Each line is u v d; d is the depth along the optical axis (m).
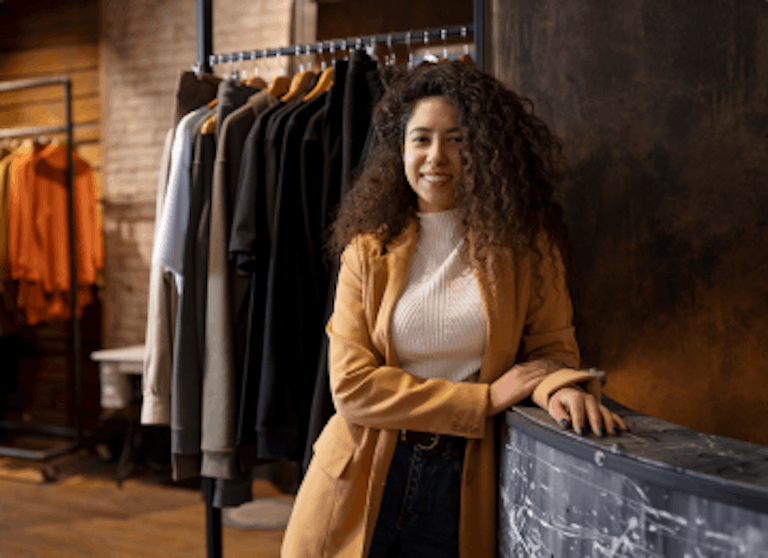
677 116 1.58
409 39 1.90
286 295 1.72
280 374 1.70
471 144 1.21
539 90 1.65
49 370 4.75
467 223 1.22
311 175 1.75
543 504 0.97
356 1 3.05
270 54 2.07
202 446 1.82
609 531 0.83
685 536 0.73
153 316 1.93
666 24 1.57
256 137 1.78
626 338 1.64
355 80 1.73
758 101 1.53
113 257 4.47
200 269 1.88
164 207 1.94
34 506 3.43
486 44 1.69
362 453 1.23
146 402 1.93
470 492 1.17
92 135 4.56
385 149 1.35
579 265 1.65
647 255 1.61
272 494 3.57
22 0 4.70
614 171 1.62
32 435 4.76
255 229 1.74
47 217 4.16
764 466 0.74
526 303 1.22
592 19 1.61
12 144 4.38
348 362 1.22
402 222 1.30
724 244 1.57
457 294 1.21
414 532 1.24
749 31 1.53
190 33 4.20
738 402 1.58
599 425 0.91
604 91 1.61
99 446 4.18
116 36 4.42
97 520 3.23
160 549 2.88
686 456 0.78
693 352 1.60
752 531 0.66
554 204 1.35
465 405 1.13
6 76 4.85
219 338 1.81
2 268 4.13
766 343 1.56
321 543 1.24
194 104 2.05
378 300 1.25
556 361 1.20
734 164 1.56
